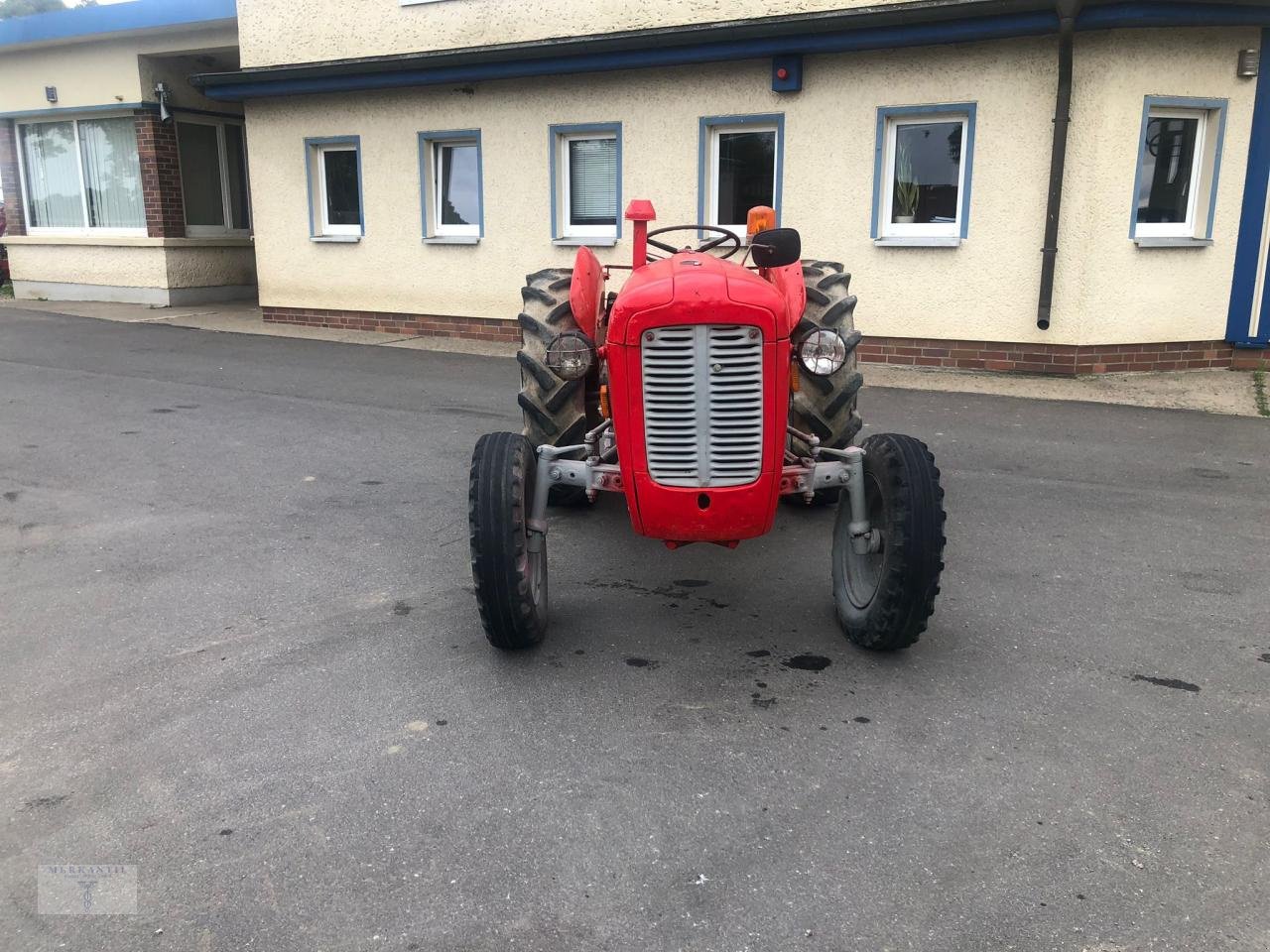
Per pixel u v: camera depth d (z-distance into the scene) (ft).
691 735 10.37
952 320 31.22
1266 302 30.48
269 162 41.98
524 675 11.75
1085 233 29.14
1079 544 16.19
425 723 10.64
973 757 9.91
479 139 37.45
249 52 41.32
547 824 8.87
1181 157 29.91
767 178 33.55
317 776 9.64
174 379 31.07
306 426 24.86
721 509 11.13
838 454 12.23
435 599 14.15
